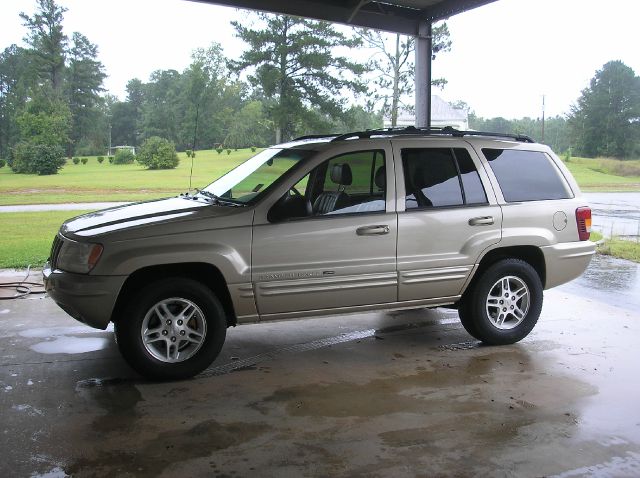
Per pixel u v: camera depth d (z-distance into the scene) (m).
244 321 4.64
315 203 4.72
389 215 4.86
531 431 3.69
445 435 3.62
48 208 12.42
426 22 9.88
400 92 22.95
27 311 6.45
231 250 4.43
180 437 3.55
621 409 4.05
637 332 5.92
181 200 5.25
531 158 5.58
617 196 19.45
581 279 8.49
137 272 4.39
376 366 4.89
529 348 5.39
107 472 3.12
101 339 5.52
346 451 3.40
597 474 3.18
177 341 4.46
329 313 4.85
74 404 4.03
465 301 5.39
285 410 3.97
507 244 5.28
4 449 3.36
